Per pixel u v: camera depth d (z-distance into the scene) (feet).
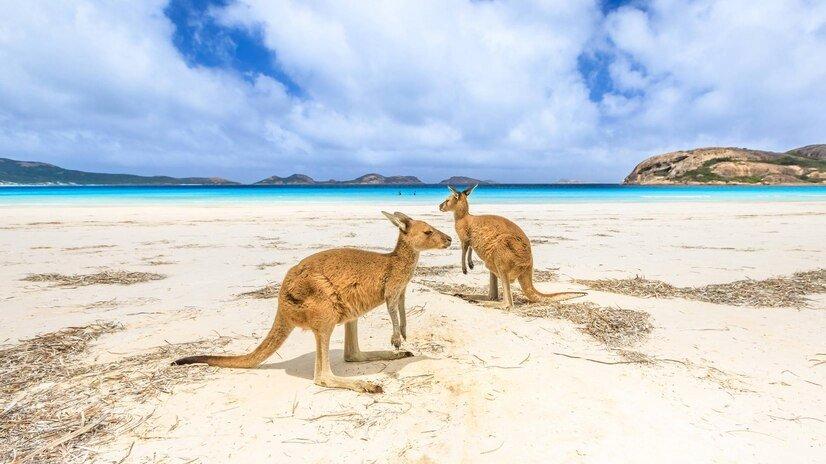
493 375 5.57
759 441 4.26
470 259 9.85
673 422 4.56
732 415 4.72
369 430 4.41
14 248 15.71
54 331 7.04
